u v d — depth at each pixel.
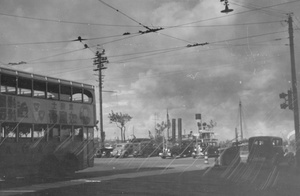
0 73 15.39
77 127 19.55
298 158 23.09
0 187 13.85
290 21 23.89
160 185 14.46
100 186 14.12
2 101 15.46
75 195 11.65
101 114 46.44
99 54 44.69
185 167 26.17
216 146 43.78
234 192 12.44
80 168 19.36
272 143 27.00
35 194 11.85
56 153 18.05
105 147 47.69
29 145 16.67
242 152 35.81
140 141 51.62
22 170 16.30
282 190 13.14
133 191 12.59
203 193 12.13
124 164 30.80
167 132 64.75
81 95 20.06
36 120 17.05
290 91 23.53
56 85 18.33
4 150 15.50
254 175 19.42
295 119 23.33
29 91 16.84
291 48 23.86
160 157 47.62
